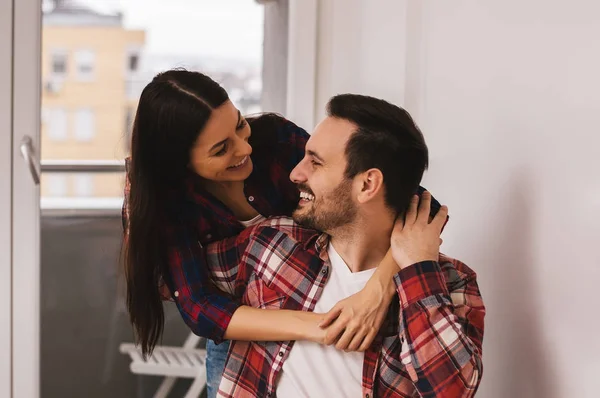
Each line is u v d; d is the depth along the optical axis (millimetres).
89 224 2465
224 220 1516
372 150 1267
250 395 1364
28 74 2357
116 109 2412
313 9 2430
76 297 2498
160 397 2576
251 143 1592
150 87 1395
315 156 1301
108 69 2393
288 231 1408
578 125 1200
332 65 2453
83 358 2531
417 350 1234
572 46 1218
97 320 2518
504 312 1466
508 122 1437
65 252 2469
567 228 1236
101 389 2549
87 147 2416
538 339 1335
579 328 1206
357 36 2305
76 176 2426
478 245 1579
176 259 1447
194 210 1494
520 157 1391
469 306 1318
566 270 1240
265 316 1323
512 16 1418
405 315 1255
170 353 2549
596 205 1151
